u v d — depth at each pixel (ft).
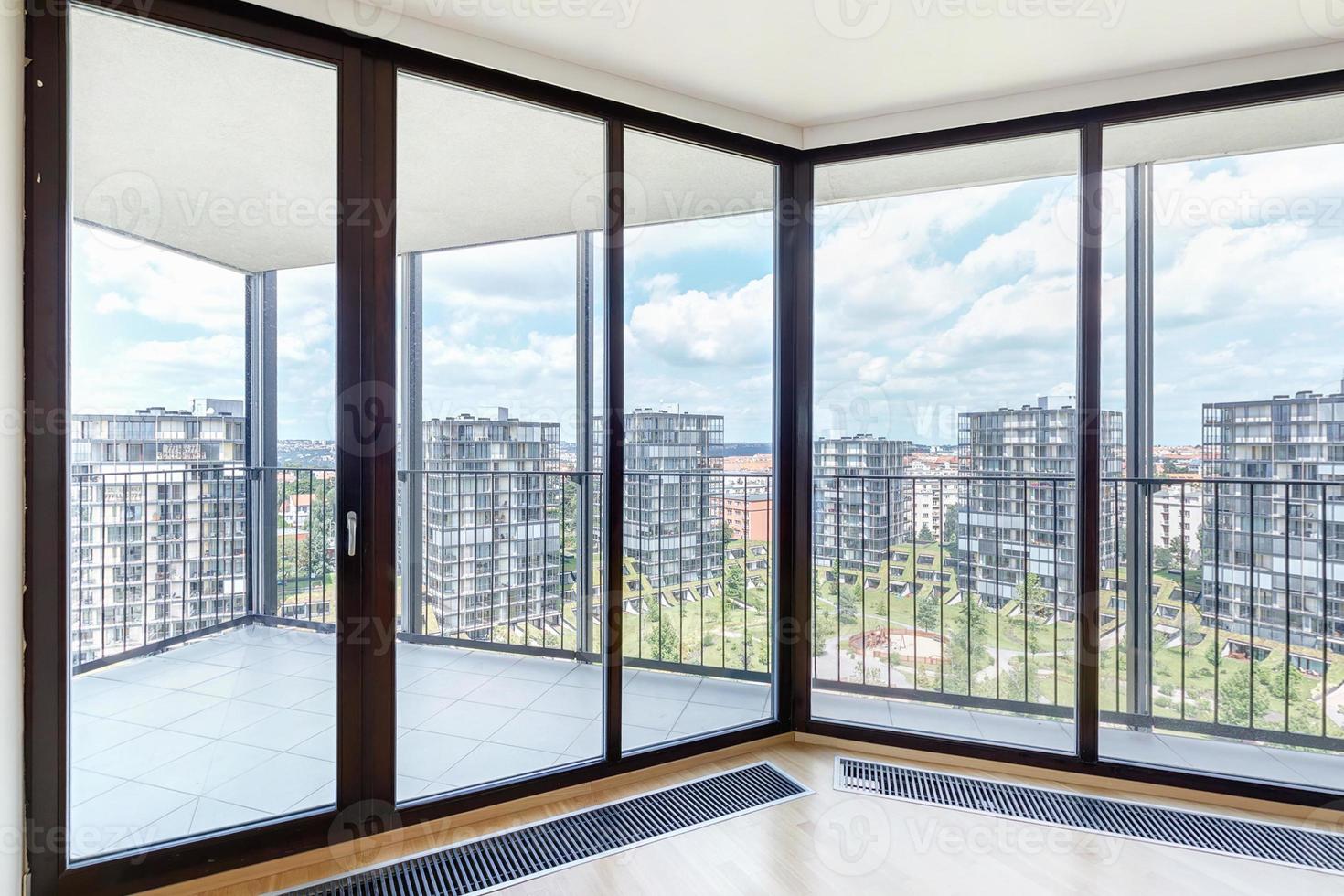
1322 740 7.69
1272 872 5.70
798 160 8.36
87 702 5.37
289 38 5.75
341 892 5.44
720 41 6.34
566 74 6.73
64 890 5.07
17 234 4.83
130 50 5.39
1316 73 6.45
